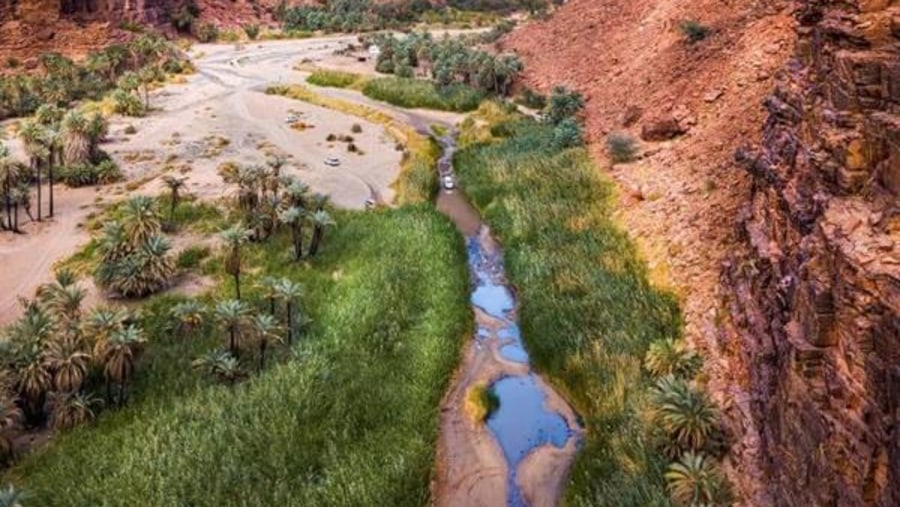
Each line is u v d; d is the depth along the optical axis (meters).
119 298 45.84
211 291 46.16
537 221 53.00
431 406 35.88
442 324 42.28
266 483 29.47
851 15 22.30
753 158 33.22
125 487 28.77
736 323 31.61
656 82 66.38
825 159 22.09
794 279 22.98
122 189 64.75
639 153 58.28
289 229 54.12
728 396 30.59
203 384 36.16
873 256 18.77
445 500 30.84
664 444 29.59
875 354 18.27
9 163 55.62
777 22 57.28
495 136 75.81
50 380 33.69
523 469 32.41
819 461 20.28
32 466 30.97
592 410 34.88
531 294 44.78
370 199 62.38
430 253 50.25
